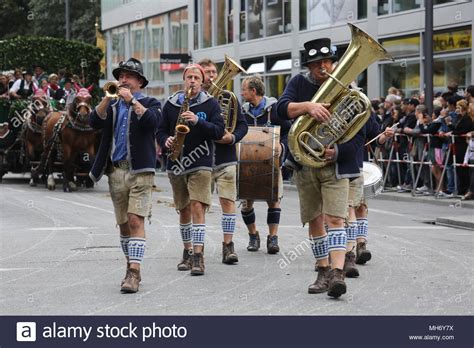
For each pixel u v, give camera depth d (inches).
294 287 343.6
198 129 368.2
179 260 410.6
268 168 417.4
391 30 1012.5
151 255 425.1
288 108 309.7
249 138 421.1
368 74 1055.0
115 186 341.1
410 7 987.3
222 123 370.6
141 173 335.3
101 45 2039.9
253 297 324.2
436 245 465.7
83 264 399.5
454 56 912.3
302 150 312.7
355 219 369.1
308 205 328.5
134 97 339.3
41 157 846.5
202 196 372.5
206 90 403.2
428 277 364.5
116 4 1936.5
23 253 432.1
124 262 404.5
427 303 312.0
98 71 991.0
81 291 337.1
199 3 1572.3
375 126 392.2
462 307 305.6
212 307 307.7
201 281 356.8
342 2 1112.8
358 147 318.3
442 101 759.1
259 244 442.6
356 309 303.4
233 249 402.6
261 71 1346.0
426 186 779.4
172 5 1678.2
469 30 890.1
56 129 808.3
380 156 823.7
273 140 419.5
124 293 332.5
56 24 2246.6
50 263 402.6
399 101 811.4
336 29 1129.4
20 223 557.9
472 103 724.7
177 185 381.1
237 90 1409.9
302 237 489.4
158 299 321.7
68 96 837.8
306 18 1210.0
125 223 347.9
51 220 574.2
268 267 390.9
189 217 386.3
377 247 455.5
